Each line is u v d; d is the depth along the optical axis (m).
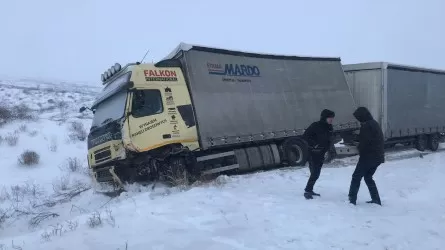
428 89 21.59
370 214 8.04
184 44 12.40
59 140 18.84
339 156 17.59
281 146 14.66
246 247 5.97
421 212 8.52
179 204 8.27
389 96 18.48
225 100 12.98
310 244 6.19
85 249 5.90
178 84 11.98
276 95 14.58
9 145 16.95
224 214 7.60
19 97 36.75
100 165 11.66
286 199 8.96
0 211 10.00
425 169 14.49
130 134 10.73
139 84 11.12
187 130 11.79
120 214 7.71
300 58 15.91
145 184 11.34
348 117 16.97
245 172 13.60
